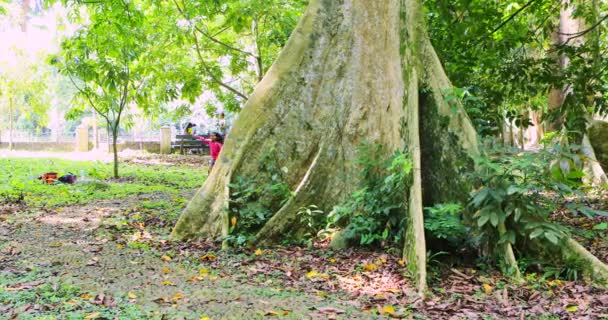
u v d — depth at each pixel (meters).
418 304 4.63
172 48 14.98
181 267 5.78
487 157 5.96
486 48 10.18
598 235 7.75
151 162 22.23
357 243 6.72
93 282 5.07
